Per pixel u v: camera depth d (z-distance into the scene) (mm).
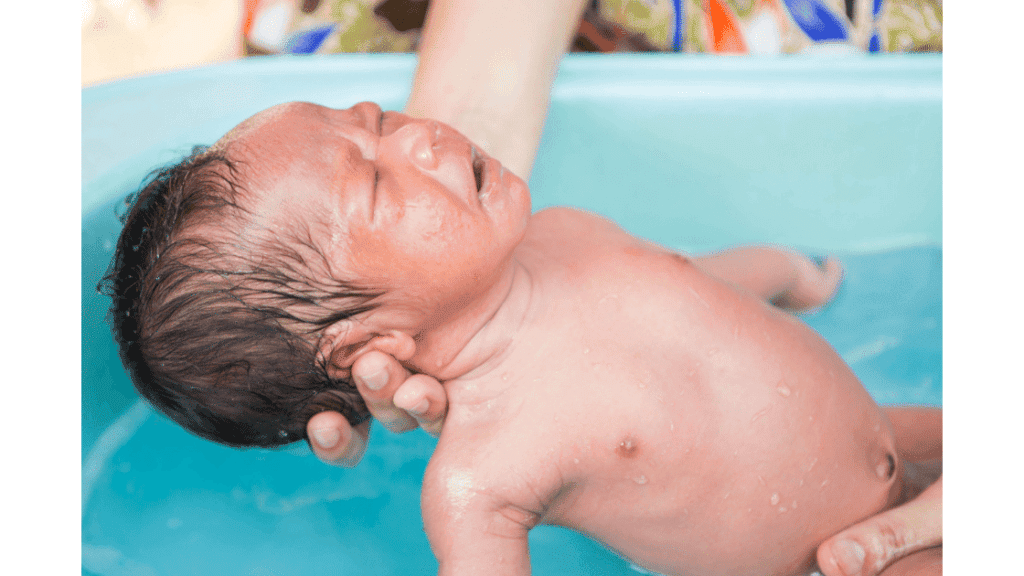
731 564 950
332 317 875
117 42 1727
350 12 1887
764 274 1232
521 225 875
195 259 861
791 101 1399
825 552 926
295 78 1402
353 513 1125
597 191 1437
